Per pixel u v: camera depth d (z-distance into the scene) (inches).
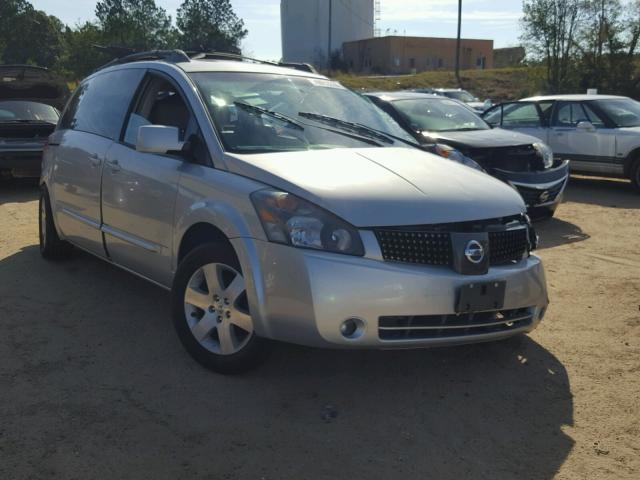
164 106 176.1
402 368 156.1
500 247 144.5
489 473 115.0
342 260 126.5
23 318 182.7
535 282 147.3
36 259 244.5
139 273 180.9
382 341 129.4
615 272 238.8
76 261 242.1
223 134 156.3
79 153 204.2
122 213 179.2
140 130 155.1
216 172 149.2
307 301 126.1
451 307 131.7
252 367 145.3
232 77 179.6
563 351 167.9
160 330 175.5
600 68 1185.4
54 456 116.3
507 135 331.6
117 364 154.2
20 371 149.5
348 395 141.9
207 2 2230.6
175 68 178.2
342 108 190.9
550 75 1248.2
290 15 2854.3
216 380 146.6
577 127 425.7
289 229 129.4
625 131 406.9
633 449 123.1
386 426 129.6
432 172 151.4
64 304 195.0
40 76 486.9
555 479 113.7
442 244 133.8
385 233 129.6
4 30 2576.3
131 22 1905.8
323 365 156.0
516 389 146.8
